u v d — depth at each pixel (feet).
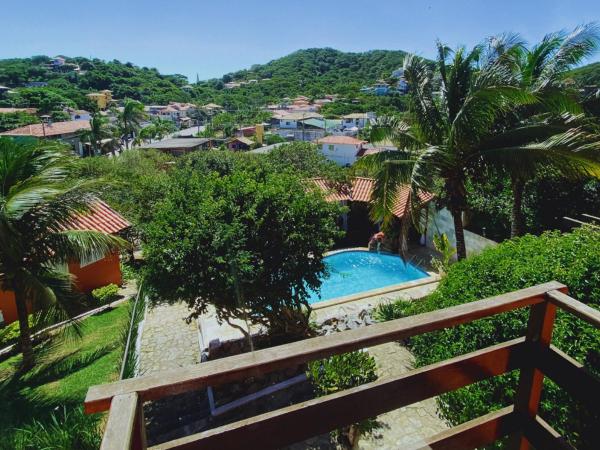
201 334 37.19
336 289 55.72
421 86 37.68
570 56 35.17
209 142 220.43
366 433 24.26
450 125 36.29
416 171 32.24
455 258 56.65
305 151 86.69
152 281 28.45
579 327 14.03
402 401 6.97
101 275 49.37
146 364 33.47
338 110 297.12
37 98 245.04
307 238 29.76
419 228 34.60
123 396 4.69
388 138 40.88
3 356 34.55
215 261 26.76
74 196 31.19
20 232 29.76
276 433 6.08
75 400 26.30
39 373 30.96
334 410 6.45
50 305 31.50
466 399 16.69
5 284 31.30
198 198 29.76
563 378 7.30
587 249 17.25
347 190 70.33
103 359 32.32
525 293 7.39
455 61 35.53
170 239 27.61
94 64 415.64
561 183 43.68
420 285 46.26
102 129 170.40
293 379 29.96
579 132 28.89
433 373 7.20
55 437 20.93
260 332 36.58
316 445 23.52
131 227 53.93
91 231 33.06
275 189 29.68
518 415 8.27
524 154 30.99
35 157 31.63
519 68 33.42
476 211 53.62
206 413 27.89
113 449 3.93
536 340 7.82
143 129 229.04
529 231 46.60
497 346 7.78
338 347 5.80
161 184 63.82
